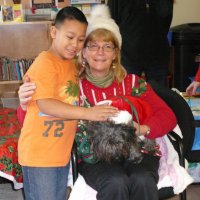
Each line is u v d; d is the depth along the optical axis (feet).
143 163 5.69
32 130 5.10
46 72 4.91
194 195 7.99
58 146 5.16
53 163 5.15
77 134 5.74
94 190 5.54
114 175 5.35
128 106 5.49
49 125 5.08
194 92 8.30
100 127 5.19
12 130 7.56
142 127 5.63
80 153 5.77
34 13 14.42
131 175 5.42
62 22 4.97
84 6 14.32
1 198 8.31
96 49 5.75
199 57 13.48
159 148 6.11
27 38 15.11
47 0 14.53
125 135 5.13
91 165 5.71
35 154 5.09
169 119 5.85
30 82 4.91
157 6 10.91
